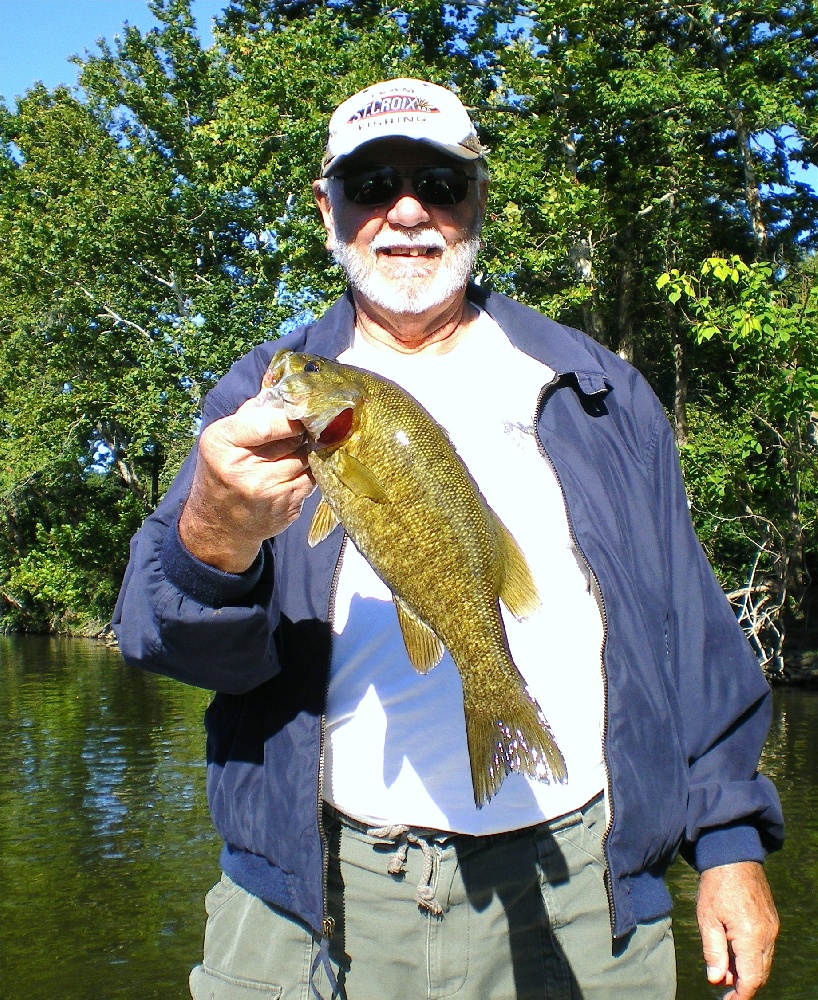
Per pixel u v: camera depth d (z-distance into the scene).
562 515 2.48
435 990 2.27
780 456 16.77
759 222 18.58
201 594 2.07
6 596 35.53
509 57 18.38
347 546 2.40
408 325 2.75
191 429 23.84
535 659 2.35
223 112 19.88
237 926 2.33
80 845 8.64
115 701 16.84
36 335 27.09
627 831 2.25
